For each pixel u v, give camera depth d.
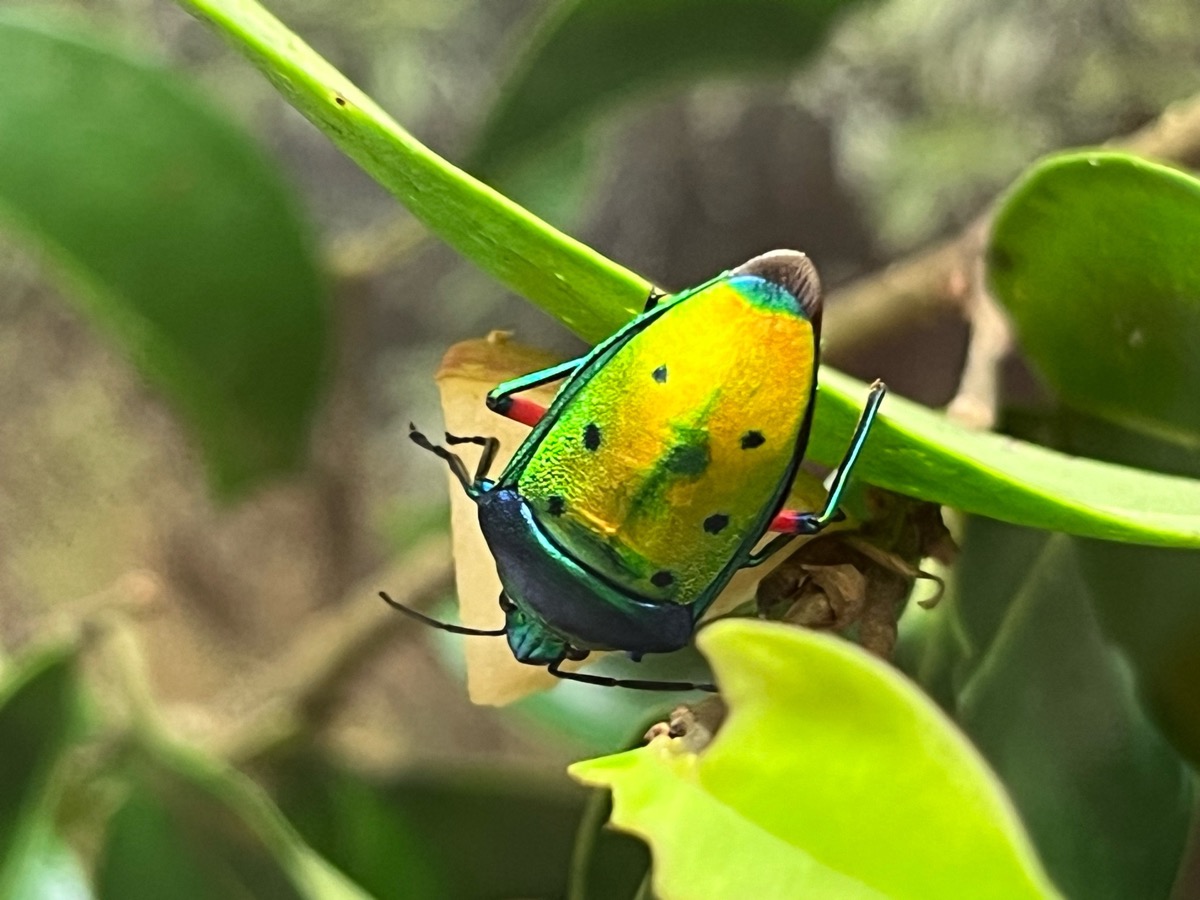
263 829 0.06
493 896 0.07
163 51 0.12
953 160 0.11
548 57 0.07
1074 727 0.05
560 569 0.05
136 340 0.07
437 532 0.09
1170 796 0.05
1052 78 0.11
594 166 0.09
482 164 0.07
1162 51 0.10
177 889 0.07
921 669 0.05
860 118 0.12
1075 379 0.05
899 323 0.08
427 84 0.12
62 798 0.07
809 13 0.07
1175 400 0.05
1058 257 0.05
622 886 0.05
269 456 0.08
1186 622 0.05
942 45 0.11
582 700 0.08
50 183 0.07
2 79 0.06
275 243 0.07
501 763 0.08
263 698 0.09
